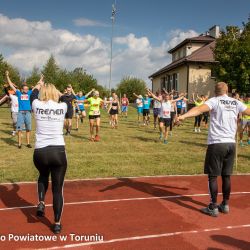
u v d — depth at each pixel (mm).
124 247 4910
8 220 5750
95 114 14500
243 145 14492
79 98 20344
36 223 5648
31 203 6566
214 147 5957
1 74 45719
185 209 6512
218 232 5508
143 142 14555
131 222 5820
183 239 5223
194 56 38219
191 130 20031
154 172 9281
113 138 15547
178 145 14008
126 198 7062
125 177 8672
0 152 11422
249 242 5180
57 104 5348
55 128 5250
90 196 7121
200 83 38125
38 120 5242
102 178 8500
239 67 29984
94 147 12953
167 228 5613
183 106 21938
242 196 7438
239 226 5773
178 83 41594
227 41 30625
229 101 6004
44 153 5168
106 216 6055
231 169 6195
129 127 20906
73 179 8359
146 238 5223
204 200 7055
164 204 6766
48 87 5398
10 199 6773
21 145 12836
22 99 12086
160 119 14852
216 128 5977
